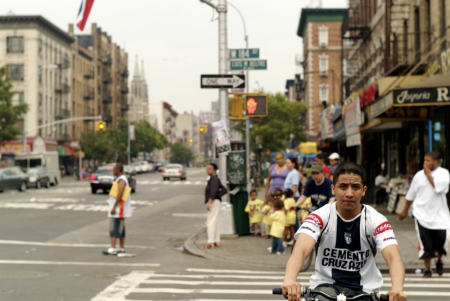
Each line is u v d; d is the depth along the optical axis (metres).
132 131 103.88
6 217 21.48
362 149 30.66
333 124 29.98
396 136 24.64
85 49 92.69
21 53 69.38
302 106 56.44
